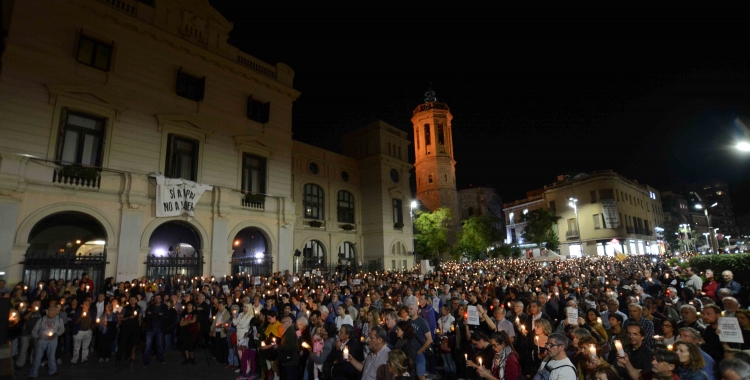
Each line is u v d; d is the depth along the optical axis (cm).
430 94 6725
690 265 2033
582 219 6400
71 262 1772
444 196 6075
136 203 2000
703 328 743
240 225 2453
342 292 1617
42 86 1834
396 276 2336
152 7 2283
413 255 3978
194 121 2350
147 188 2080
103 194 1933
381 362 638
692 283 1455
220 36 2603
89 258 1822
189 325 1252
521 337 838
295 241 3250
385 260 3644
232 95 2616
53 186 1792
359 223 3822
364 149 3994
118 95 2073
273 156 2764
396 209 3922
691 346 516
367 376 639
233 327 1188
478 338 688
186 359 1247
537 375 569
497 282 1639
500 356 627
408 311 882
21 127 1750
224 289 1639
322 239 3462
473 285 1533
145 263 2017
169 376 1109
